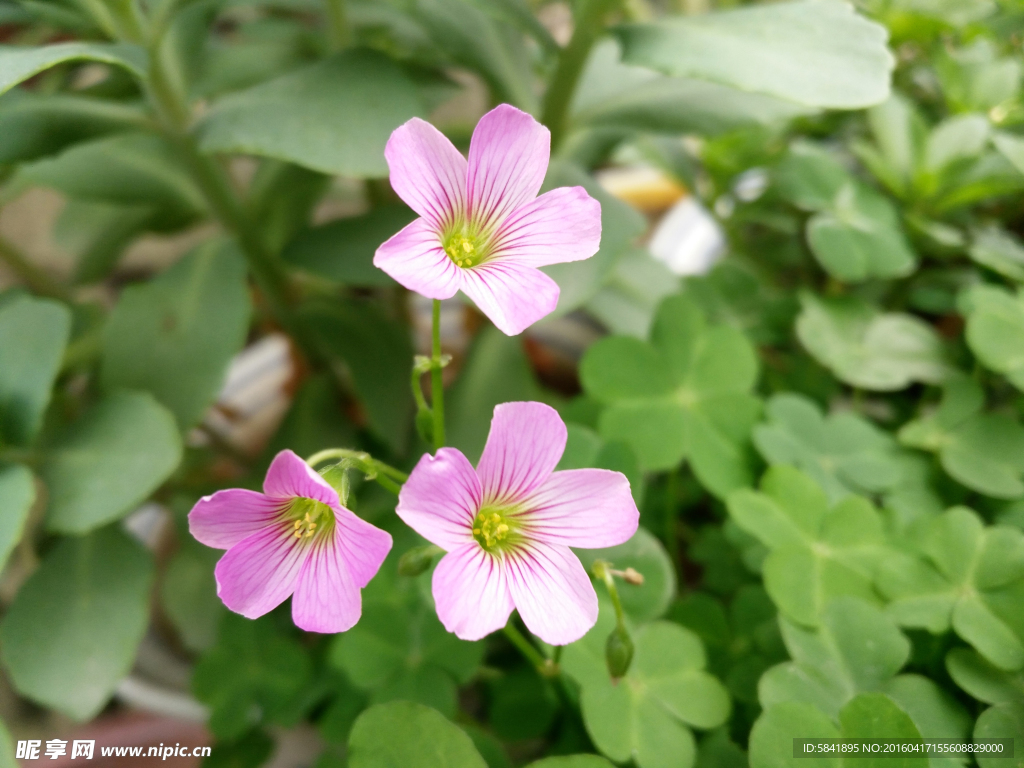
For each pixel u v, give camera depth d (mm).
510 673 89
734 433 96
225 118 92
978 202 116
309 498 63
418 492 58
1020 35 111
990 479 88
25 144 90
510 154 66
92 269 124
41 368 84
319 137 85
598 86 124
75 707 83
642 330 123
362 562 58
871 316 107
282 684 94
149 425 86
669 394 98
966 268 116
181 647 119
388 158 62
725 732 79
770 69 85
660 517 106
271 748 96
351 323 122
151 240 176
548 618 61
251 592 62
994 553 79
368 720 68
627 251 130
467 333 153
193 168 106
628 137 124
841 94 83
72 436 87
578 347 149
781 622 78
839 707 73
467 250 67
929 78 123
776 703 70
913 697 73
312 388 125
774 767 67
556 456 62
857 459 95
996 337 90
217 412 146
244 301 100
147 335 98
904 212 111
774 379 117
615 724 73
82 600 89
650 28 96
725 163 120
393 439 113
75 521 81
